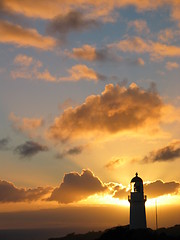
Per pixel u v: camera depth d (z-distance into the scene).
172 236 88.06
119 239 88.44
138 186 96.38
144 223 94.00
